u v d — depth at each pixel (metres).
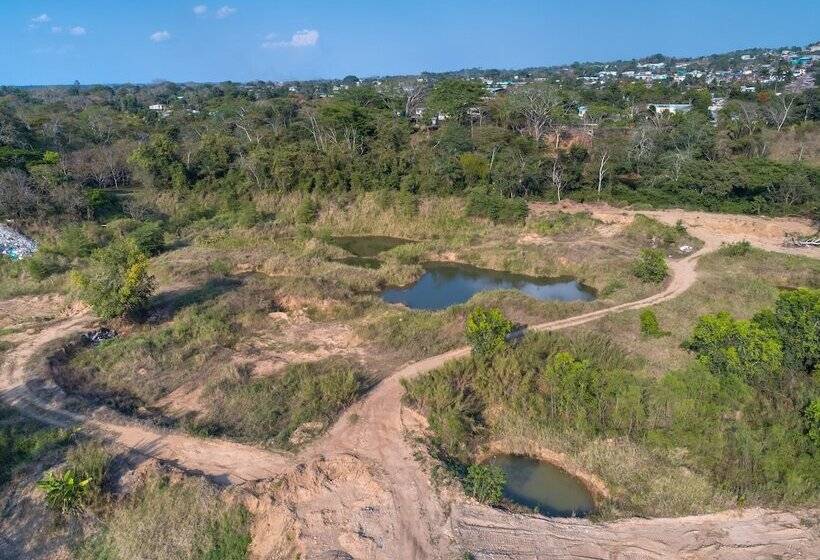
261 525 14.99
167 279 34.47
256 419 19.44
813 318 20.73
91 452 17.06
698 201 48.88
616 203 50.53
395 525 14.86
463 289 37.16
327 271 38.25
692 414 18.42
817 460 16.28
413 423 19.23
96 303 27.11
